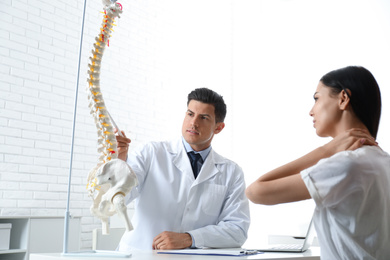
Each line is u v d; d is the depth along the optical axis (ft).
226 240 5.47
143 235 5.85
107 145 4.05
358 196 3.02
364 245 3.10
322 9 12.28
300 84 12.60
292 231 11.61
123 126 13.07
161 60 14.51
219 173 6.24
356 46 11.27
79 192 11.80
